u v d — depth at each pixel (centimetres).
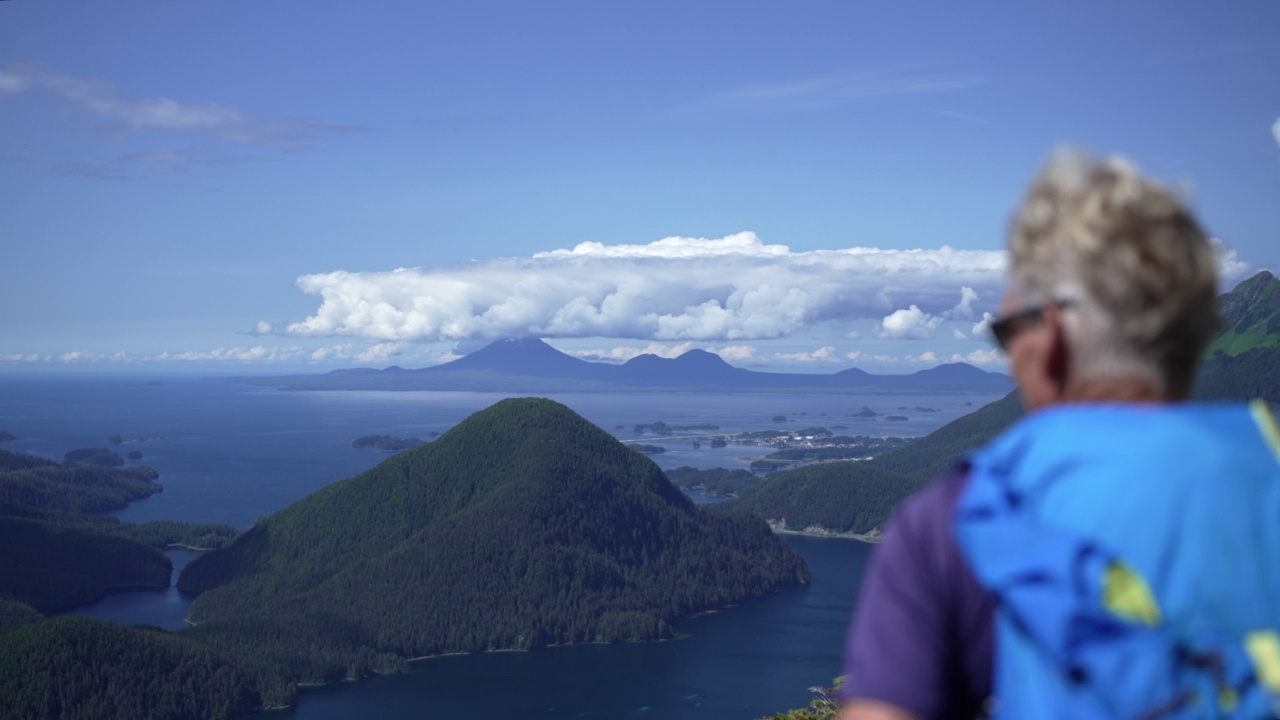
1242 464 169
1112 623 157
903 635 180
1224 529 162
